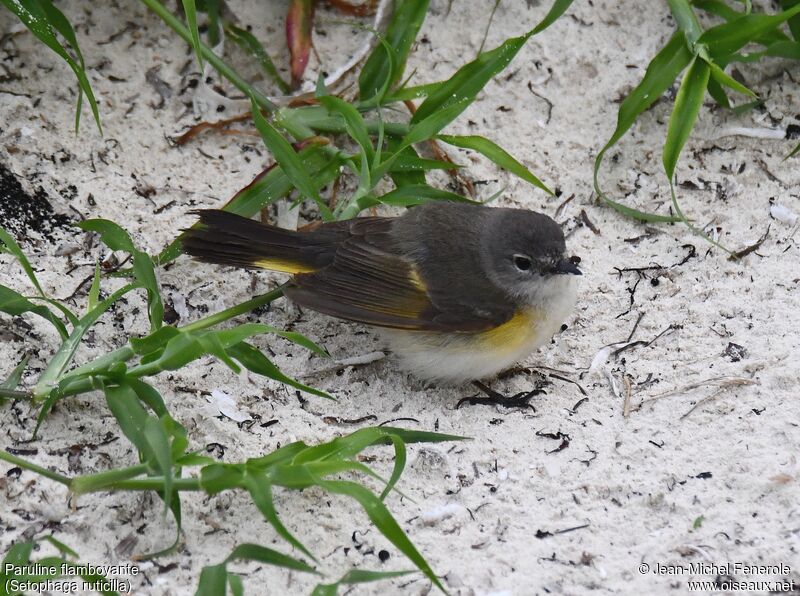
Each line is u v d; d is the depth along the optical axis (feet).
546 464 31.09
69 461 29.91
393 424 32.73
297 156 35.47
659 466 30.86
